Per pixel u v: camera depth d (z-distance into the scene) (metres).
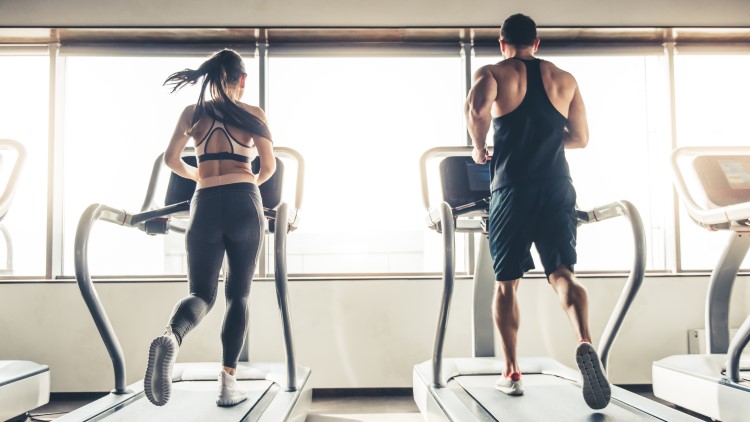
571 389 2.24
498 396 2.12
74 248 2.18
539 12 3.33
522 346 3.17
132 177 3.55
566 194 1.91
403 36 3.39
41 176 3.31
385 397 3.08
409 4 3.31
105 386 3.10
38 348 3.10
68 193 3.34
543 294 3.21
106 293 3.14
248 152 1.94
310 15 3.29
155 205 2.53
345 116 4.03
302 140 3.42
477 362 2.65
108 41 3.39
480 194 2.53
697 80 3.52
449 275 2.20
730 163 2.56
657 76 3.54
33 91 3.40
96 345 3.12
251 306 3.15
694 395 2.35
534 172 1.90
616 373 3.18
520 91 1.97
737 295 3.24
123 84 3.64
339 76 3.66
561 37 3.44
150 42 3.41
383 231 11.41
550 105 1.96
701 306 3.21
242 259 1.89
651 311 3.21
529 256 1.94
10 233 3.25
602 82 3.58
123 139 3.60
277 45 3.43
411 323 3.19
